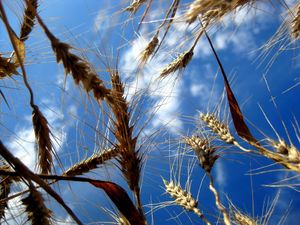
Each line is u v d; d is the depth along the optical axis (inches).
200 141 17.9
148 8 13.1
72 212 10.0
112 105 12.7
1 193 13.9
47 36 10.2
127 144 13.6
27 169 9.5
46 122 12.8
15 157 9.4
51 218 11.3
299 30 15.4
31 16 14.0
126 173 13.5
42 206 10.2
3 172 11.5
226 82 16.7
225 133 17.9
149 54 16.2
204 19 12.8
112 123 13.6
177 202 17.4
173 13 12.8
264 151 15.2
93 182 13.2
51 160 13.1
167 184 18.1
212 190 16.4
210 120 18.6
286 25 15.5
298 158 14.3
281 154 14.7
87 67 10.7
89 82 10.7
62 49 10.4
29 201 10.2
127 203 13.2
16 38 13.8
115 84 13.7
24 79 9.5
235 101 16.5
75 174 15.0
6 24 8.7
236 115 16.4
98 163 14.9
